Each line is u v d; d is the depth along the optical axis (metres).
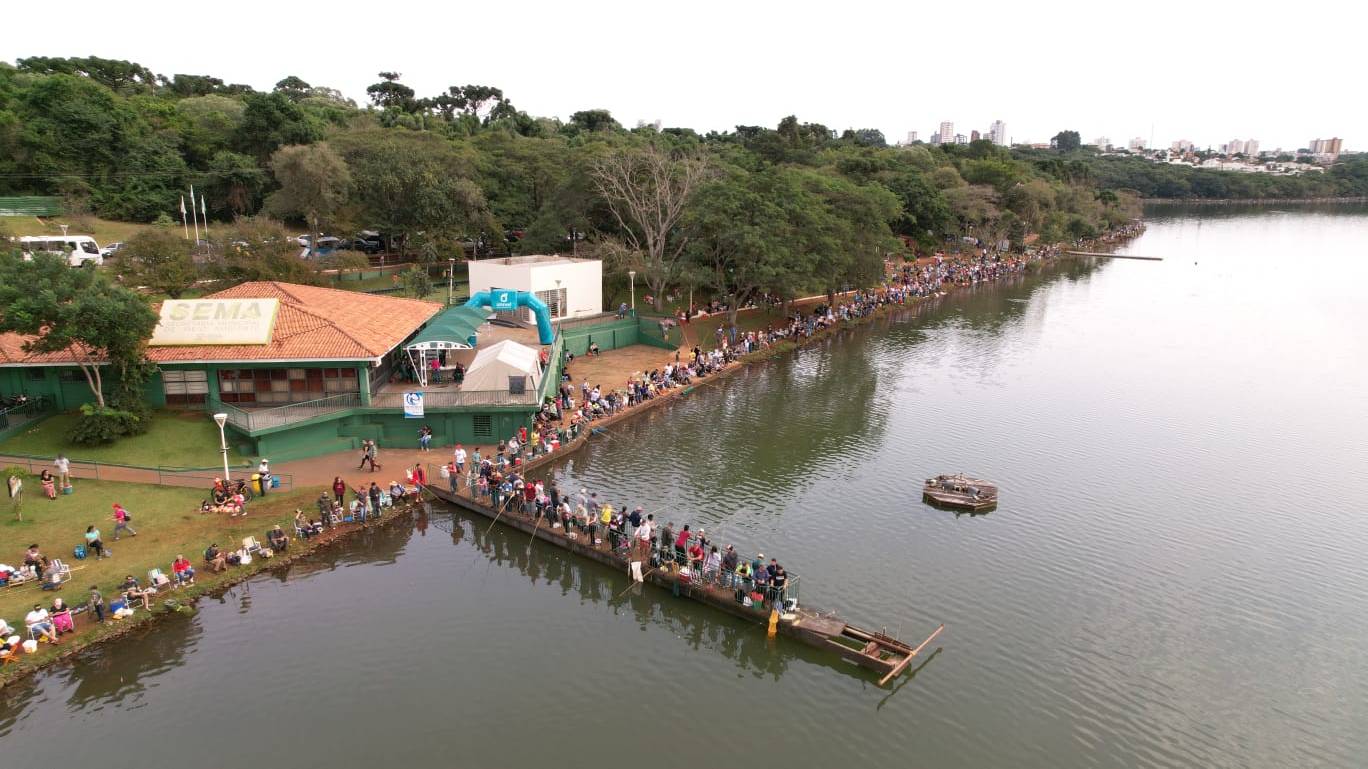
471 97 184.88
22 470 39.41
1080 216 180.75
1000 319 102.69
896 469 51.84
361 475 45.44
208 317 48.53
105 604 32.34
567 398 59.25
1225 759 27.17
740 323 89.81
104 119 106.00
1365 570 39.66
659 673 31.38
